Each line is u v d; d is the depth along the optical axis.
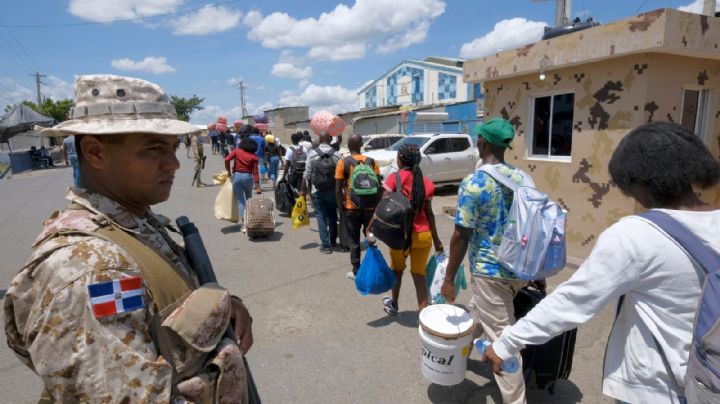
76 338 0.88
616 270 1.31
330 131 5.80
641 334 1.35
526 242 2.20
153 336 1.01
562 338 2.48
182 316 1.03
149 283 1.01
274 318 4.00
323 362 3.24
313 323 3.88
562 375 2.57
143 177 1.13
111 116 1.07
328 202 5.84
